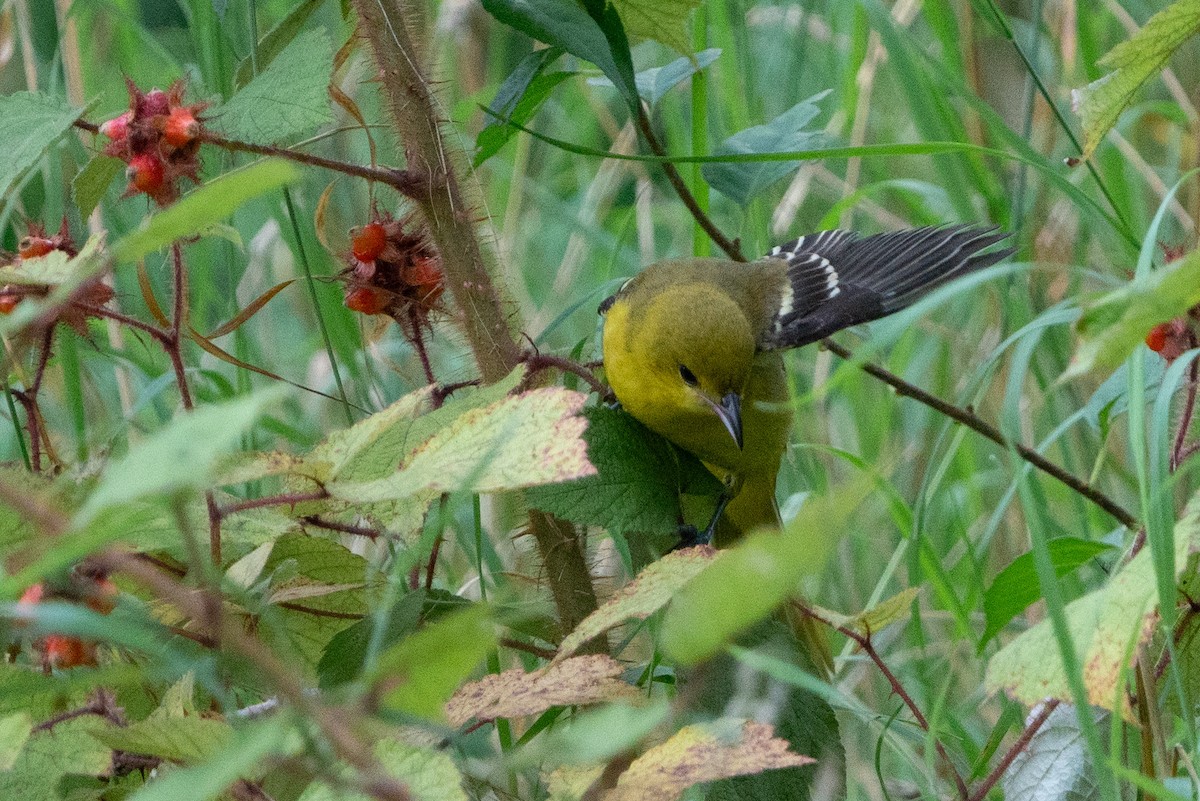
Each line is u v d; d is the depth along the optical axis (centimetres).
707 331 775
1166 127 1143
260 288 1029
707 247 834
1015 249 762
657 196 1214
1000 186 1068
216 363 971
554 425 387
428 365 621
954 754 627
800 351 1135
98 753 395
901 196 1120
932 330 1031
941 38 1064
